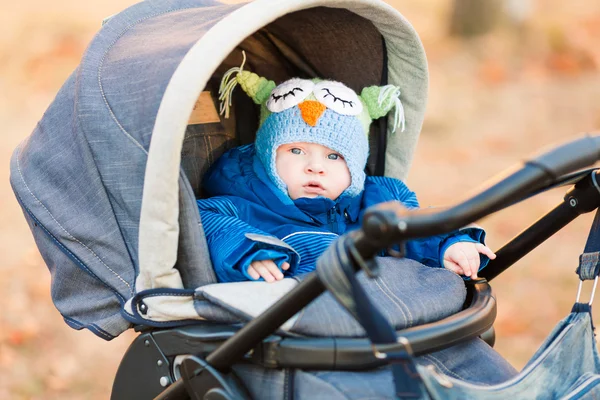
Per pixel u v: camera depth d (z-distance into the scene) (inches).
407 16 420.5
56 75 332.8
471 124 293.4
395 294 72.9
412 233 52.2
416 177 243.1
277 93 89.4
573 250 189.3
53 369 145.4
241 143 99.0
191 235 71.7
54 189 79.0
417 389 56.9
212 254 74.7
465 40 374.9
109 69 77.1
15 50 358.0
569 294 166.7
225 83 95.6
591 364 71.6
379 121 95.3
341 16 86.8
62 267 78.4
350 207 90.0
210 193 92.1
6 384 139.8
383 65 91.4
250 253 72.2
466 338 69.9
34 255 191.2
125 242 75.0
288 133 86.5
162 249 69.4
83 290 78.3
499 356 76.1
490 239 193.6
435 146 273.0
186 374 66.6
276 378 66.2
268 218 85.7
